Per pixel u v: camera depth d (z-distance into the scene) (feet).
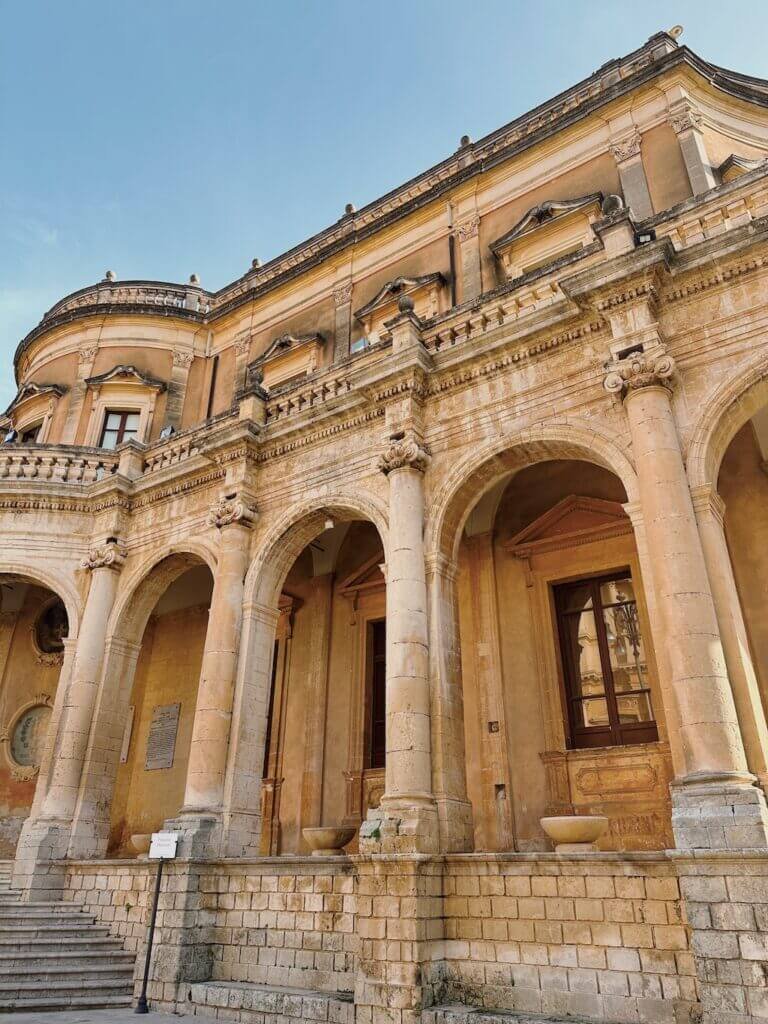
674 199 56.54
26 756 69.36
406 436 45.01
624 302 39.47
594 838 34.42
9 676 71.67
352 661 59.11
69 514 62.23
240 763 44.75
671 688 31.60
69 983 38.86
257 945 38.50
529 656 50.37
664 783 42.98
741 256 37.55
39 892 47.44
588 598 51.29
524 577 52.70
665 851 28.43
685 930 28.37
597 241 43.55
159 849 40.52
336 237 80.23
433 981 31.94
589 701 48.62
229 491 52.60
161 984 38.27
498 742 48.60
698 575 32.60
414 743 37.04
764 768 29.86
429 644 40.27
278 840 56.03
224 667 47.09
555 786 46.14
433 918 33.27
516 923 32.12
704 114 60.70
